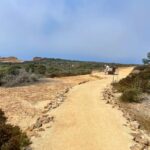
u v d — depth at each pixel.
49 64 70.19
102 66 62.41
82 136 10.41
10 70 26.06
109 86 23.83
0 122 11.52
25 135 9.61
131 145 9.63
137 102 17.89
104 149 9.21
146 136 10.95
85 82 27.36
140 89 20.44
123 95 18.36
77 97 17.98
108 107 15.21
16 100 17.41
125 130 11.28
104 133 10.80
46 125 11.61
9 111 14.66
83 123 12.06
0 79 23.86
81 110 14.35
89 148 9.27
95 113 13.79
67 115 13.31
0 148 8.32
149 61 55.97
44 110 14.78
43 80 27.33
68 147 9.33
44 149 9.09
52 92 20.45
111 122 12.32
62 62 82.06
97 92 20.14
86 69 53.38
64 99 17.22
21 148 8.79
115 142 9.87
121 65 68.75
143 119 14.26
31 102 16.98
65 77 33.72
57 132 10.79
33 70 33.03
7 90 21.05
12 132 9.46
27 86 23.23
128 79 24.47
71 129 11.21
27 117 13.57
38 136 10.21
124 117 13.32
